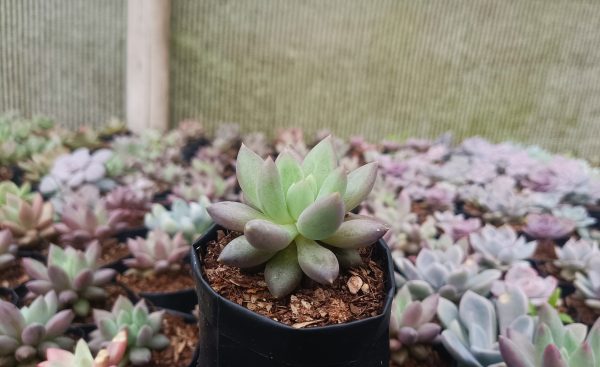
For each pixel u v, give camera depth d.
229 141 0.86
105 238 0.48
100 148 0.82
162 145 0.81
